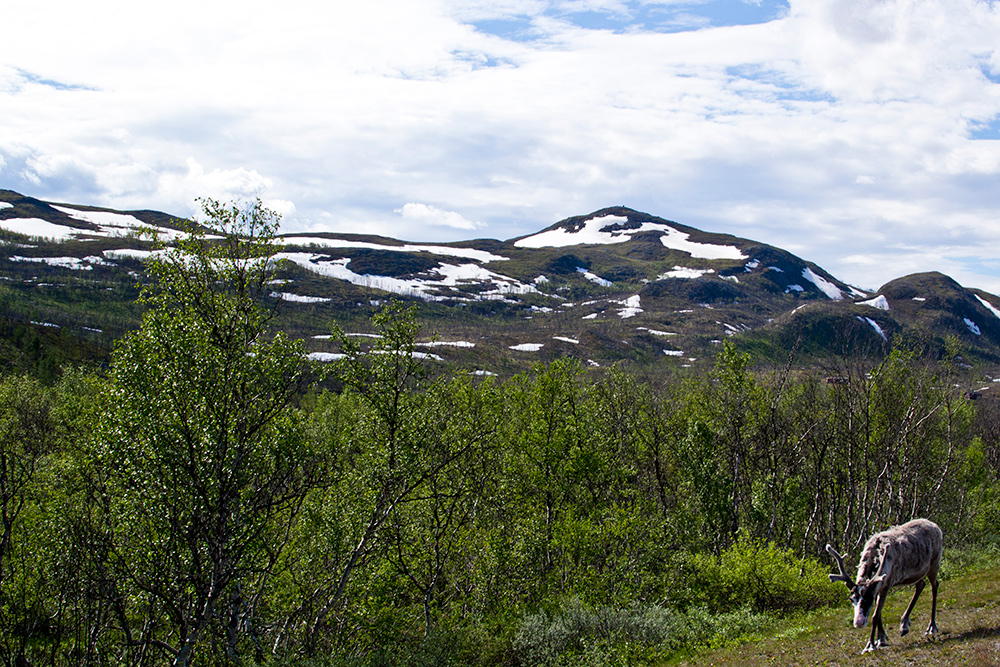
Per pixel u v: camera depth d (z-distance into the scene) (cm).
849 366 3616
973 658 1132
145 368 1867
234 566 1948
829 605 2416
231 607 2136
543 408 3416
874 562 1359
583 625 2345
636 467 4053
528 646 2306
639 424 4012
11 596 2159
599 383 4228
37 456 2234
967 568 2562
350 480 2456
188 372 1902
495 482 2914
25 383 4216
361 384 2375
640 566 2911
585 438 3538
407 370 2411
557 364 3400
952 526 4053
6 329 11900
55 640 2209
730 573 2605
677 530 3338
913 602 1421
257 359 2002
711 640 2122
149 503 1830
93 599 2103
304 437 2198
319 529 2438
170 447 1833
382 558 2492
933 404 3684
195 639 1814
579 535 2908
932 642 1298
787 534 3850
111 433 1812
